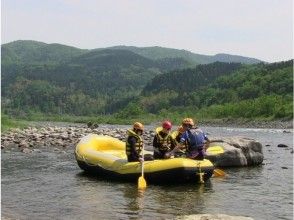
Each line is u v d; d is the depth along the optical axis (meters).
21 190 10.61
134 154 12.21
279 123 81.50
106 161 12.75
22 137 25.42
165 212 8.38
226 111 105.19
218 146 15.68
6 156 17.50
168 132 12.48
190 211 8.52
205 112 118.06
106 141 14.83
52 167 14.66
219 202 9.37
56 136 26.59
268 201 9.52
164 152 12.33
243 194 10.27
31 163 15.55
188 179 11.39
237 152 15.33
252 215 8.27
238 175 13.27
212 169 11.91
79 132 32.97
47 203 9.15
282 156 18.56
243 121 92.88
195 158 11.98
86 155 13.50
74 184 11.54
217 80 169.62
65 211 8.43
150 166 11.65
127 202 9.29
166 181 11.48
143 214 8.20
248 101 106.12
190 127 12.12
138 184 11.04
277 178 12.70
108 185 11.42
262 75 147.62
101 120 132.75
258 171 14.16
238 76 158.38
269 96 109.12
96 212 8.35
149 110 175.12
